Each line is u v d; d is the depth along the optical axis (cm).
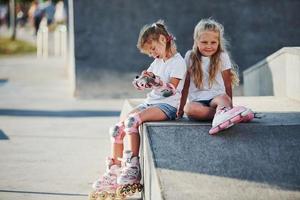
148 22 1485
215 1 1490
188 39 1491
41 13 3909
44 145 960
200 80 664
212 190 519
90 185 721
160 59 664
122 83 1501
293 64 888
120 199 625
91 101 1472
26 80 1964
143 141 626
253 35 1500
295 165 562
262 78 1075
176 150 582
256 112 724
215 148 586
